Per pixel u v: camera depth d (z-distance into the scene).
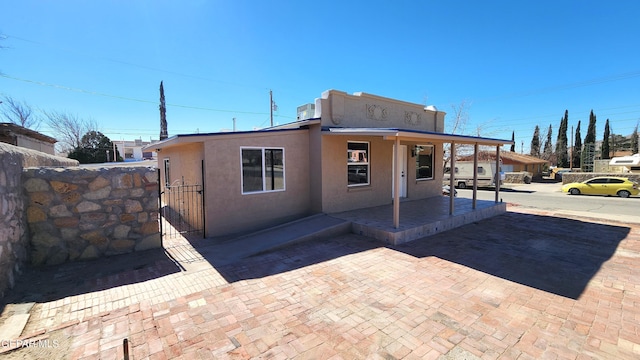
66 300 3.89
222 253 5.89
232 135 7.33
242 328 3.30
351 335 3.18
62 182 5.13
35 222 4.92
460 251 6.11
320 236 7.05
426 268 5.14
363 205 9.59
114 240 5.64
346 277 4.75
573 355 2.87
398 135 6.50
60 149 29.55
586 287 4.39
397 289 4.31
